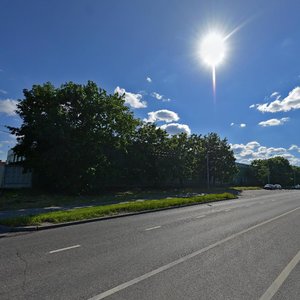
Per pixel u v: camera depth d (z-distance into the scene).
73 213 13.34
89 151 27.05
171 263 6.19
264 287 4.82
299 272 5.61
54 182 28.11
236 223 12.05
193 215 14.91
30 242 8.38
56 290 4.69
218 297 4.41
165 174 40.41
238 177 84.62
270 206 20.25
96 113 28.80
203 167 55.22
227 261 6.35
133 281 5.09
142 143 39.91
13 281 5.11
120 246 7.81
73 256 6.77
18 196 23.36
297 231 10.16
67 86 28.80
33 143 29.06
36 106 29.56
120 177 38.44
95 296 4.45
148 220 13.05
